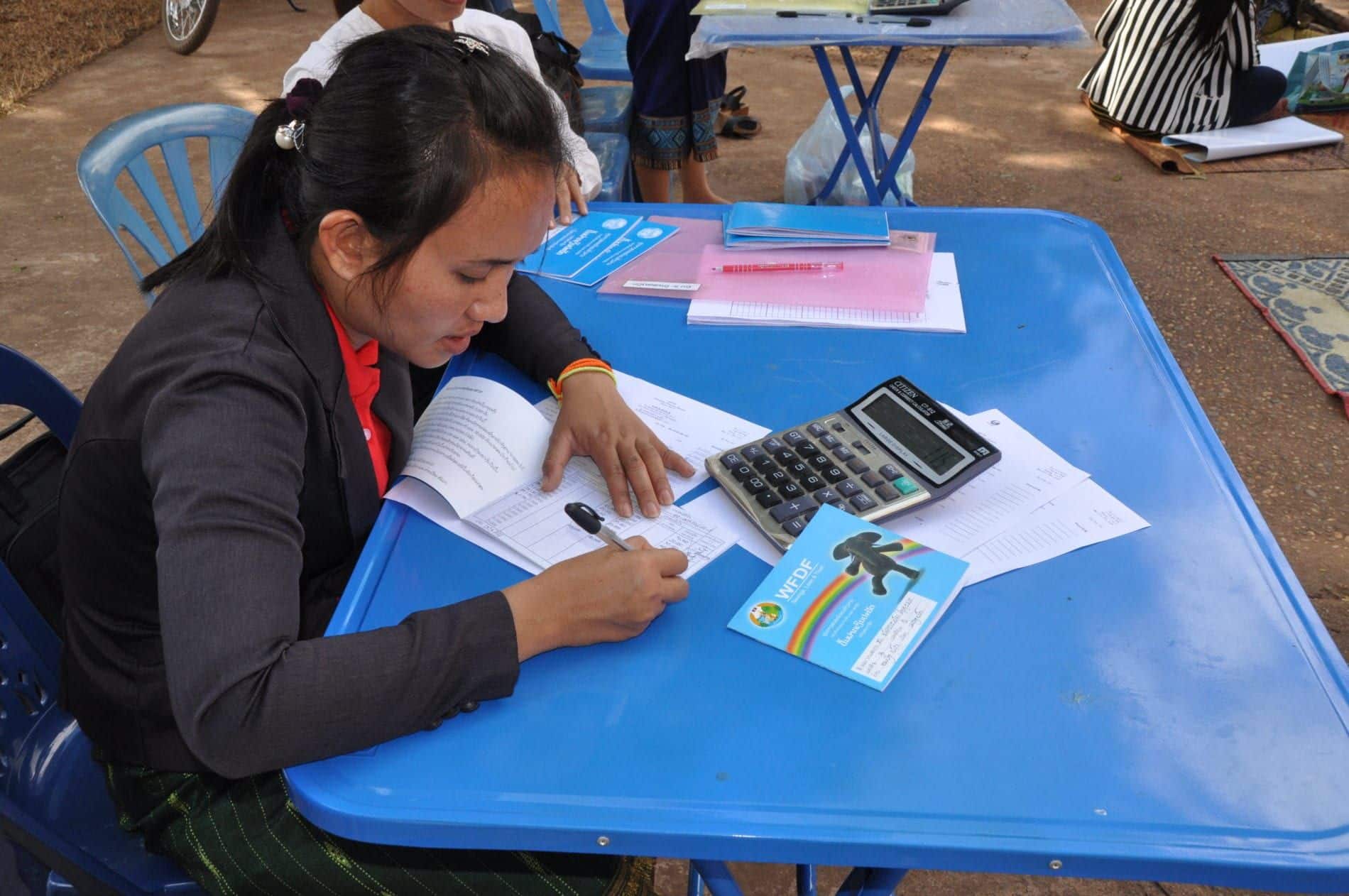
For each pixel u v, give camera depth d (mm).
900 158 2809
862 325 1248
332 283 889
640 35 2861
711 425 1081
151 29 5699
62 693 1016
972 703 761
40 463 1151
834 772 710
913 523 938
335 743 729
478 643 768
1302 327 2881
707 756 726
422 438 1064
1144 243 3346
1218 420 2555
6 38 5422
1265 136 3951
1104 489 971
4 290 3131
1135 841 660
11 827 841
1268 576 871
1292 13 4707
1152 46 3914
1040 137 4176
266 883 917
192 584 738
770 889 1566
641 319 1282
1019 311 1281
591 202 1664
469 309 869
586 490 1004
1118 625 825
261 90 4793
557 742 741
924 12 2383
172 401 789
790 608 841
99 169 1535
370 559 911
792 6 2500
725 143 4145
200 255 907
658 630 834
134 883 997
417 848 890
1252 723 742
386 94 784
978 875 1592
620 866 925
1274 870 648
